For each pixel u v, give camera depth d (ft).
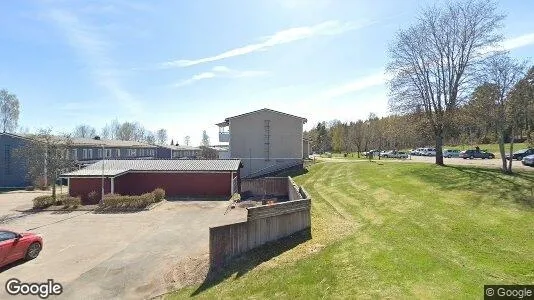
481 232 40.40
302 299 28.48
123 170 102.06
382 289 27.40
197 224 67.82
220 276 38.81
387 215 53.01
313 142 323.98
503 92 78.69
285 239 47.88
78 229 64.95
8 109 256.52
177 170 104.32
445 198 59.36
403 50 110.11
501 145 81.76
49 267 44.96
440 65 103.86
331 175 109.60
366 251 37.11
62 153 100.12
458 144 255.09
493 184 67.10
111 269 43.91
